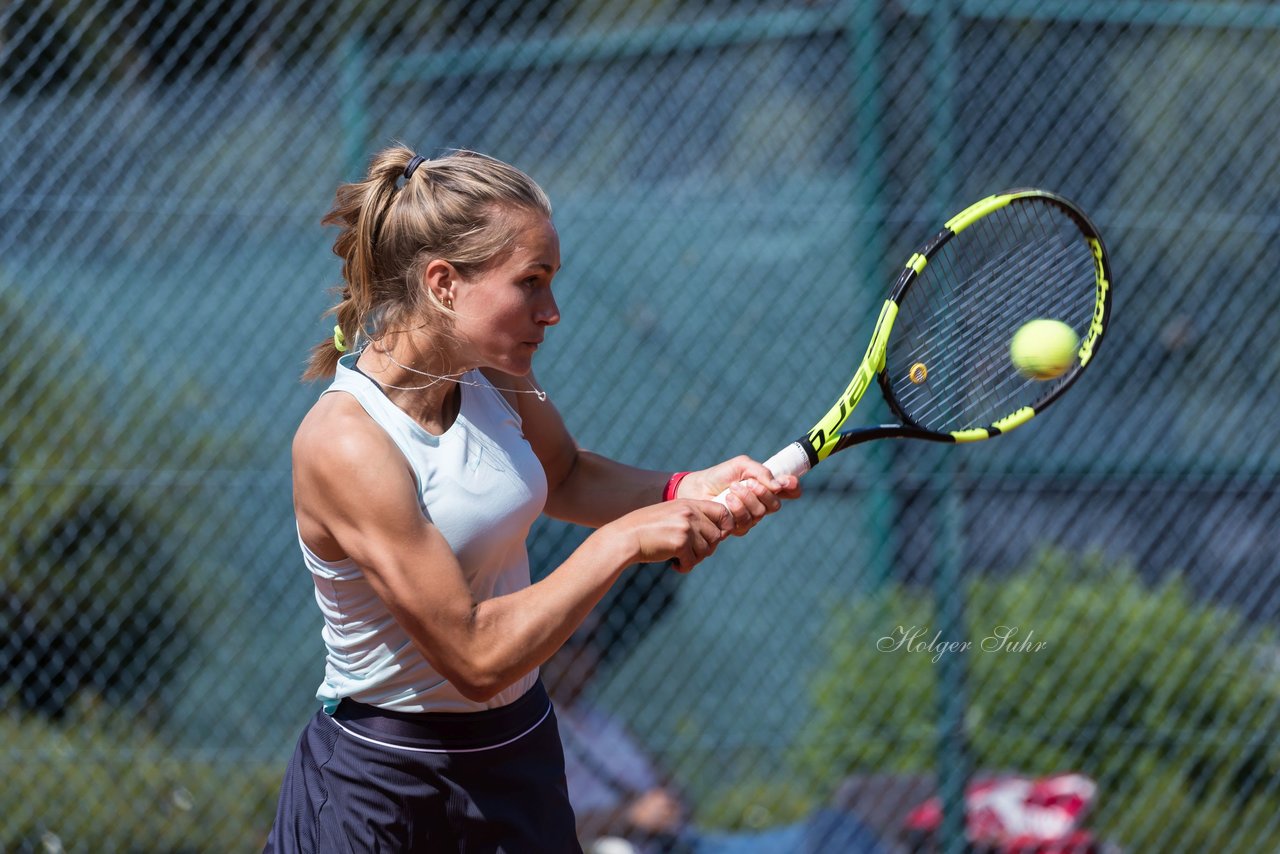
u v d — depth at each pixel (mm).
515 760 7793
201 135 15477
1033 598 15188
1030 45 15938
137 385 15328
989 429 9469
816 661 15359
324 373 8125
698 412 15680
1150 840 14586
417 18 16922
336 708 7781
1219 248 16047
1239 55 16281
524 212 7211
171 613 15164
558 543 15430
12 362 14992
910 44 15797
